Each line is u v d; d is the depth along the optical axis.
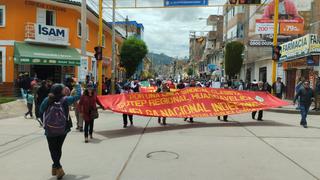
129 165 8.77
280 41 38.34
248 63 46.28
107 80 30.00
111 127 15.20
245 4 23.55
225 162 9.06
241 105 16.92
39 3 29.44
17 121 16.34
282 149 10.74
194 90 16.62
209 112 16.25
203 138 12.48
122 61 51.09
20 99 22.27
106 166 8.70
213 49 72.12
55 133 7.59
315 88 22.47
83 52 22.08
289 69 32.38
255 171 8.27
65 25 31.06
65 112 7.78
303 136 13.09
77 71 32.06
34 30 28.56
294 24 36.56
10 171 8.27
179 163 8.95
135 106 14.77
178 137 12.69
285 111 22.75
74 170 8.35
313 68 26.47
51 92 7.69
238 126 15.60
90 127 12.30
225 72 44.34
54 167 7.77
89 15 33.94
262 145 11.30
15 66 28.38
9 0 28.42
